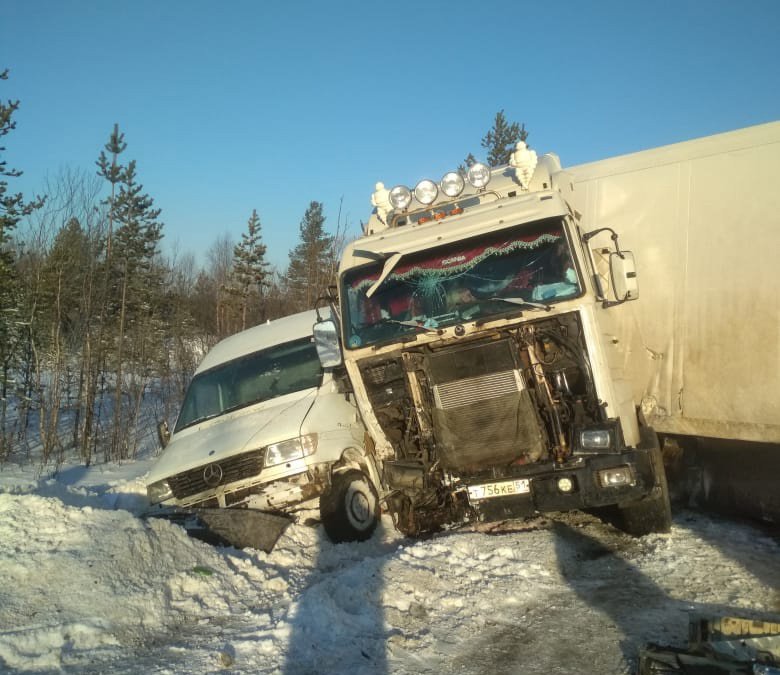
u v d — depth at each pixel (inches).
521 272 245.4
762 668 134.4
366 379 264.5
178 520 282.8
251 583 244.7
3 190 634.2
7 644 185.5
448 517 276.7
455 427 247.0
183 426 353.7
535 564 241.1
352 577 224.8
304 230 1434.5
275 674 172.6
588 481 235.1
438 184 280.1
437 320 250.4
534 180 267.1
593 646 179.2
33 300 655.8
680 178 295.1
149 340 812.0
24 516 247.4
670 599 205.5
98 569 223.5
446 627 198.7
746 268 273.7
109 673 179.3
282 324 388.5
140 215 966.4
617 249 250.7
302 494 290.7
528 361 242.1
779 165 271.3
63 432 706.2
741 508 277.6
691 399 285.4
